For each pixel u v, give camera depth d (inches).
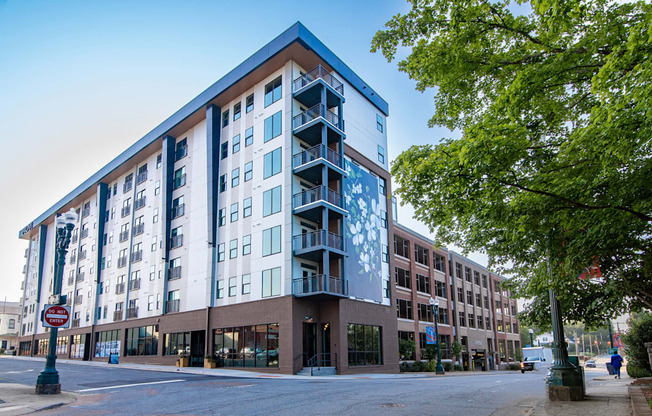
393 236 1573.6
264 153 1288.1
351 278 1235.2
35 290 2600.9
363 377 1002.7
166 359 1439.5
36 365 1259.8
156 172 1731.1
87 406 462.0
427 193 359.9
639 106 231.1
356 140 1422.2
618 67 243.6
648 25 227.6
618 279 420.8
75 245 2237.9
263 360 1129.4
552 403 438.3
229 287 1280.8
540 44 342.3
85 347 1907.0
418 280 1796.3
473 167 304.3
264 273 1188.5
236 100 1437.0
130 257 1755.7
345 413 404.8
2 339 3243.1
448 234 485.7
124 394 566.6
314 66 1339.8
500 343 2605.8
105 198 2048.5
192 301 1386.6
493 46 372.2
